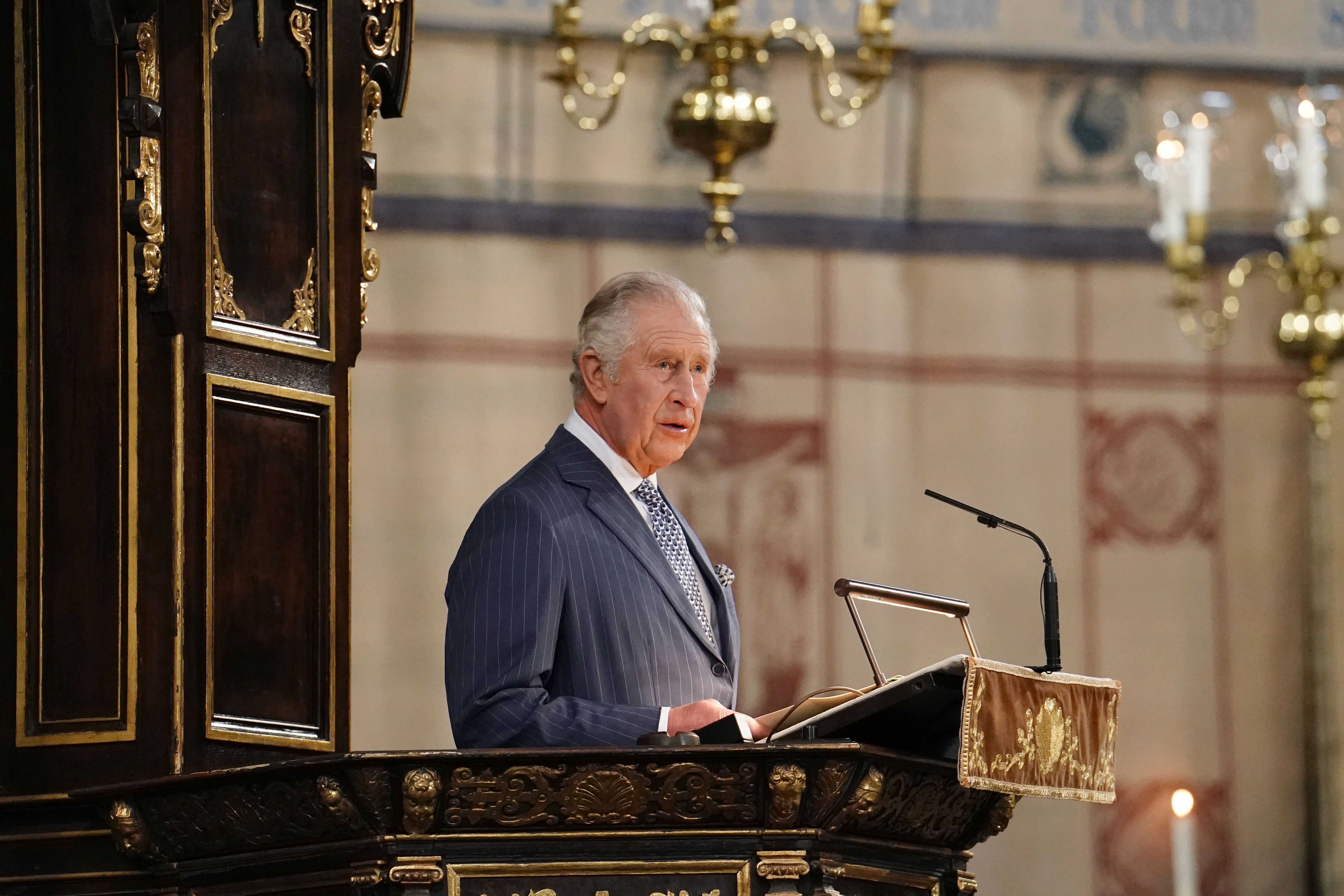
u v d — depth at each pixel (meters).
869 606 32.88
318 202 14.93
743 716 11.91
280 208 14.62
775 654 32.47
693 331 14.15
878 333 33.50
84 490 13.47
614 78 28.53
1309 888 33.44
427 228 32.06
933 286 33.75
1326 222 30.75
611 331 14.05
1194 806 33.41
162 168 13.69
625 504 13.66
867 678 32.59
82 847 12.97
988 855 32.66
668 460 14.14
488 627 12.65
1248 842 33.41
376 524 31.38
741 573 32.56
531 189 32.53
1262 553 34.12
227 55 14.30
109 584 13.34
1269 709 33.81
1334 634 34.06
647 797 10.97
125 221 13.47
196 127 13.83
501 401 32.00
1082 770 12.09
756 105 23.95
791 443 32.97
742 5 33.34
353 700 31.00
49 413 13.58
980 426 33.56
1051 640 12.73
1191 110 30.06
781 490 32.84
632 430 13.96
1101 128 34.38
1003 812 13.07
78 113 13.77
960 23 34.09
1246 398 34.41
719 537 32.59
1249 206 34.66
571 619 12.98
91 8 13.51
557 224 32.59
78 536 13.44
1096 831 33.00
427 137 32.22
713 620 14.32
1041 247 34.06
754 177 33.34
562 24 26.06
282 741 13.86
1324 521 34.25
